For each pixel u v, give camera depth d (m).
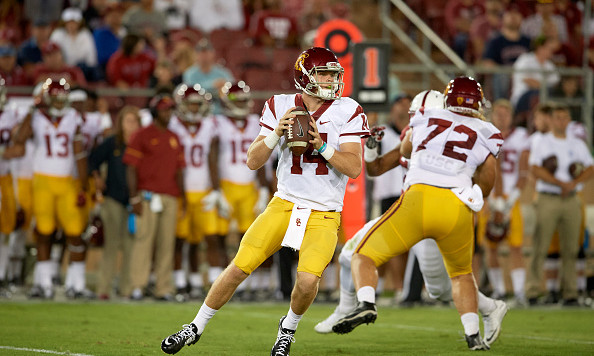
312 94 18.39
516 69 44.69
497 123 37.56
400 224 20.62
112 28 50.00
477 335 21.06
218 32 52.81
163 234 35.50
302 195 17.97
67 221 35.12
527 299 37.44
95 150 35.91
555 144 36.44
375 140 22.33
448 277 22.70
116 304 33.53
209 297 17.95
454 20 57.84
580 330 27.41
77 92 35.31
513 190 37.16
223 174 37.38
